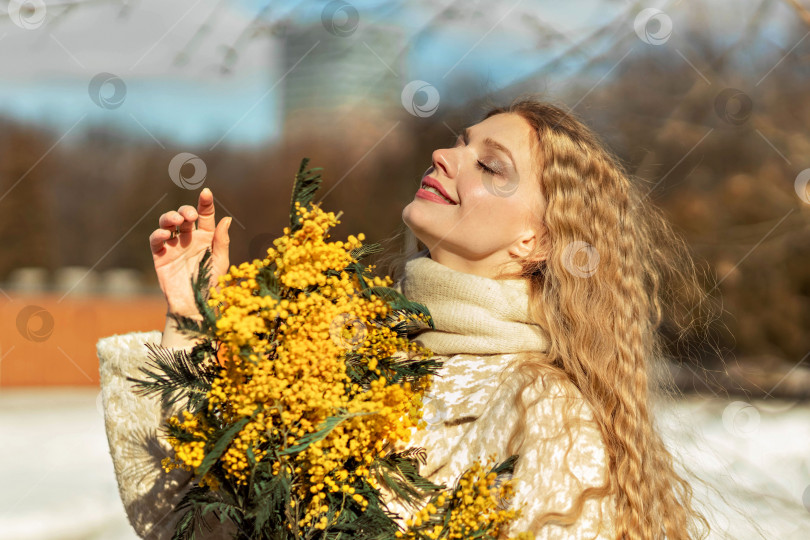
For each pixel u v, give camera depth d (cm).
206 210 176
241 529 152
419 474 172
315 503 150
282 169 1432
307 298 154
